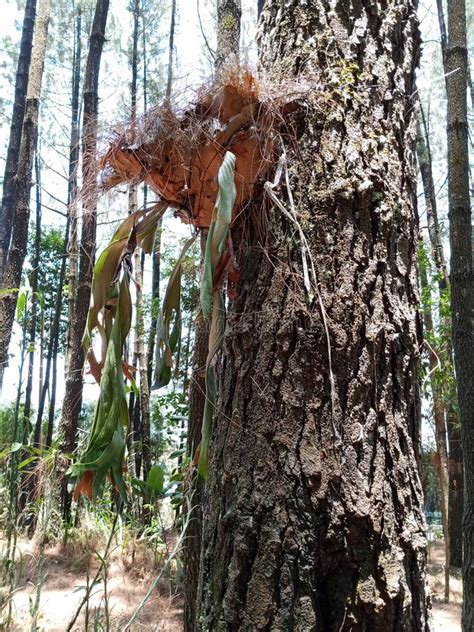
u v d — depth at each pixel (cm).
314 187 122
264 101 124
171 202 148
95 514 480
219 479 117
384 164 127
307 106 126
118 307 154
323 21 133
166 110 131
